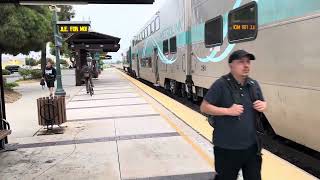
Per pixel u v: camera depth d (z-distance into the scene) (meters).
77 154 7.51
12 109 15.01
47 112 9.86
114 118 11.83
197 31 13.38
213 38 11.40
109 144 8.25
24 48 23.61
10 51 23.47
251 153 3.96
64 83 32.25
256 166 4.03
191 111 12.74
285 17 6.84
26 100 18.55
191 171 6.20
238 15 9.22
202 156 7.03
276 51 7.23
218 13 10.86
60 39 18.38
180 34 15.78
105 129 9.98
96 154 7.46
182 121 10.83
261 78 7.96
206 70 12.31
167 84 20.50
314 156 7.70
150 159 6.96
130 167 6.52
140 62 33.59
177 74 16.75
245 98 3.88
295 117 6.68
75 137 9.09
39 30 22.47
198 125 10.02
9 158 7.35
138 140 8.53
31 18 21.80
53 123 9.89
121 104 15.59
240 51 3.90
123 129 9.89
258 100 3.91
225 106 3.87
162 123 10.56
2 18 21.14
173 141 8.30
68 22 18.31
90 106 15.23
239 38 9.16
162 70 20.78
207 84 12.35
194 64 13.94
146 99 17.27
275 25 7.24
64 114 10.12
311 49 6.02
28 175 6.29
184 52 15.13
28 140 8.91
